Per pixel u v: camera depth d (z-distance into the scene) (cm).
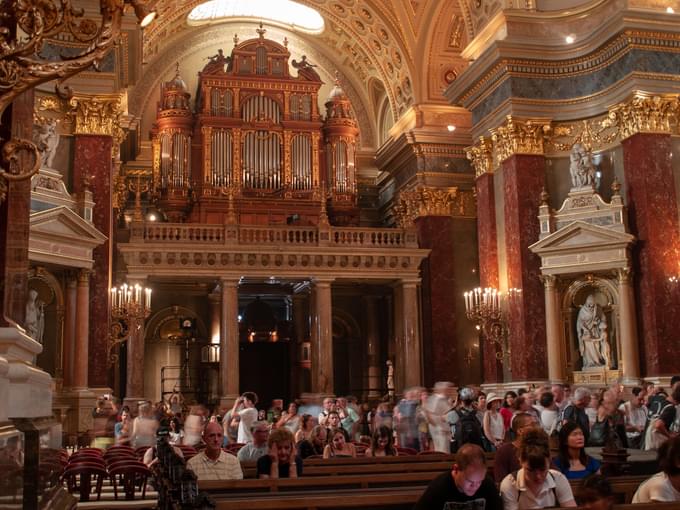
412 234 2341
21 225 453
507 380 1909
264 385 2739
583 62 1856
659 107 1716
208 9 2911
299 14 2992
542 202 1841
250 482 681
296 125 2731
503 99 1905
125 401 1933
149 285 2544
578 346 1808
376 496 542
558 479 520
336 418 1269
